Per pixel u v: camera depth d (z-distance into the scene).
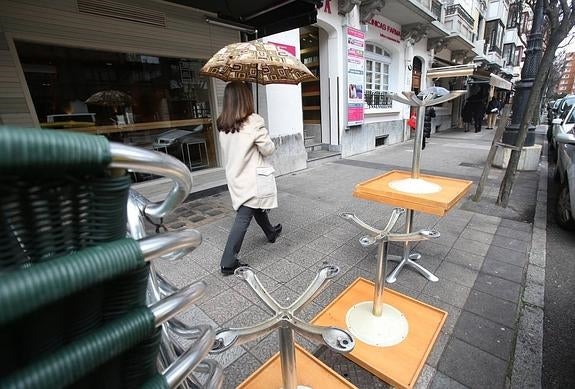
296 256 3.06
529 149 6.25
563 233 3.63
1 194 0.35
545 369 1.85
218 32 4.57
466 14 13.34
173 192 0.69
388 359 1.48
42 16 3.07
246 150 2.54
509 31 22.30
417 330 1.64
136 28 3.74
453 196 1.98
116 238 0.49
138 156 0.47
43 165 0.34
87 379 0.49
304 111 8.70
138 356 0.56
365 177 6.12
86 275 0.40
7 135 0.30
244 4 3.96
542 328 2.13
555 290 2.58
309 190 5.33
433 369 1.79
